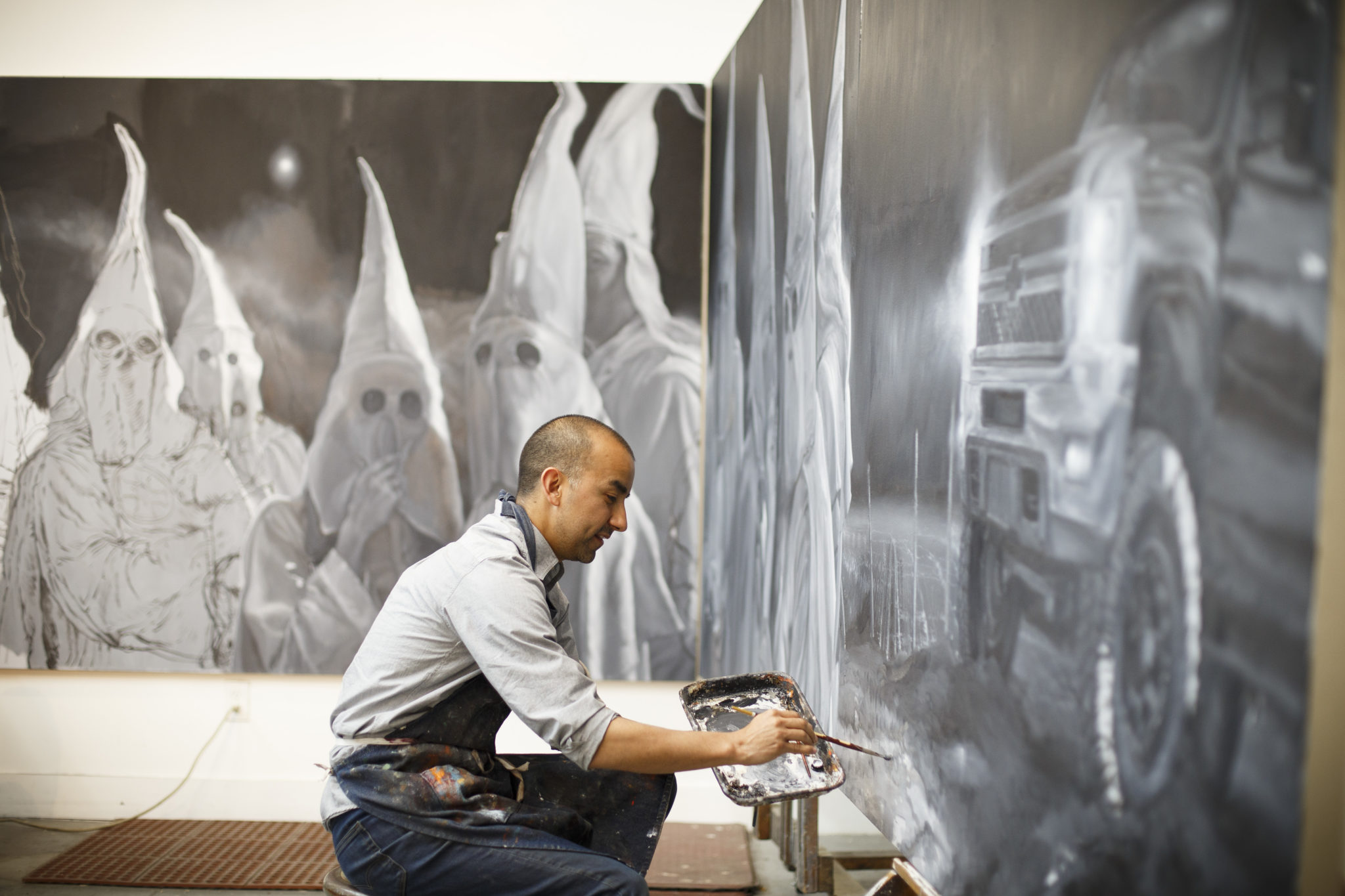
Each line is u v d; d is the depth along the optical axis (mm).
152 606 3445
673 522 3492
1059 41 1174
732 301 3113
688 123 3500
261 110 3469
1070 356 1138
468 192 3482
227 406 3457
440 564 1717
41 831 3305
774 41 2674
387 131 3480
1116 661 1041
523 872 1576
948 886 1480
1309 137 785
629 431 3484
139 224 3455
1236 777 857
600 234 3486
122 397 3443
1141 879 996
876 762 1801
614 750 1548
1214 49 898
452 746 1708
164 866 2973
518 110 3486
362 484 3461
